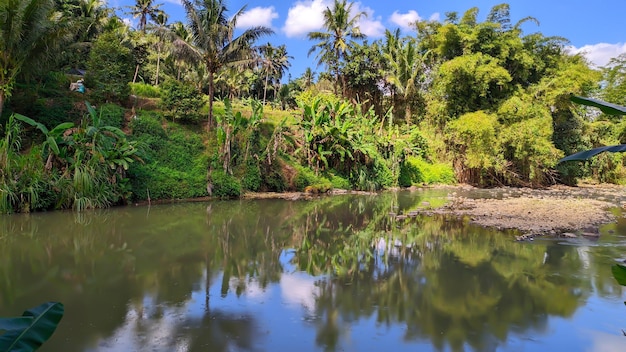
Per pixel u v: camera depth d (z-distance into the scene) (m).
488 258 7.62
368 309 4.98
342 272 6.63
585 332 4.38
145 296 5.34
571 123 30.36
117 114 16.81
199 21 17.72
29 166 11.53
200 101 19.33
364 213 13.90
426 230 10.68
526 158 27.52
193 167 17.19
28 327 2.17
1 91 12.66
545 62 30.42
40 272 6.33
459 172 29.22
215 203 15.62
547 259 7.52
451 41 29.25
